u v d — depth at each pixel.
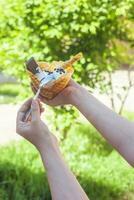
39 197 3.62
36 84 1.31
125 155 1.22
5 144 5.43
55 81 1.30
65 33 4.48
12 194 3.64
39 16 4.43
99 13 4.41
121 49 5.04
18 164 4.29
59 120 4.50
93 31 4.32
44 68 1.33
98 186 4.04
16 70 4.48
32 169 4.14
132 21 4.80
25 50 4.50
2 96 9.29
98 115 1.27
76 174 4.14
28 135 1.24
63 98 1.33
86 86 4.73
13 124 6.88
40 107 1.29
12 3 4.55
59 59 4.53
